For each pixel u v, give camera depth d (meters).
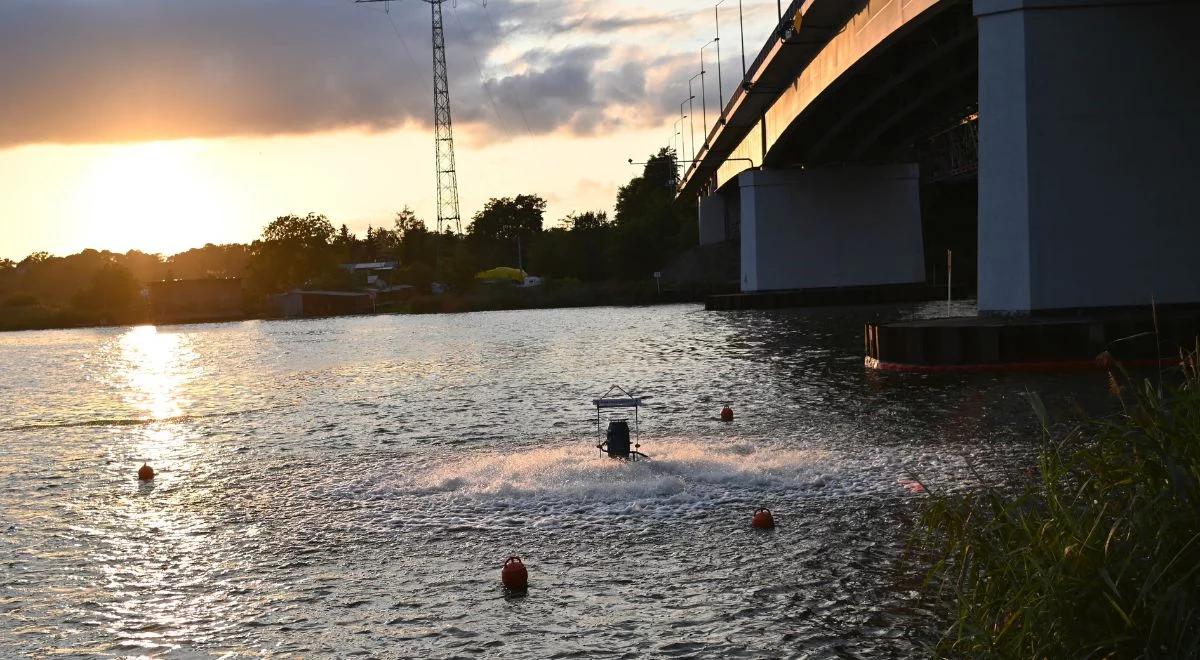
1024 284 36.12
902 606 12.20
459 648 11.59
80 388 47.94
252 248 199.62
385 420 30.20
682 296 126.44
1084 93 35.56
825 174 91.75
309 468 22.72
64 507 19.86
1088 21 35.38
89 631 12.62
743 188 92.94
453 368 47.22
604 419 27.81
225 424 31.52
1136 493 7.60
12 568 15.45
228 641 12.11
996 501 8.45
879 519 15.78
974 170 85.56
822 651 11.06
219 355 67.50
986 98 36.47
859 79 61.31
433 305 134.12
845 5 53.56
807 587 12.99
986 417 24.97
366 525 17.02
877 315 71.38
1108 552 7.16
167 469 23.72
